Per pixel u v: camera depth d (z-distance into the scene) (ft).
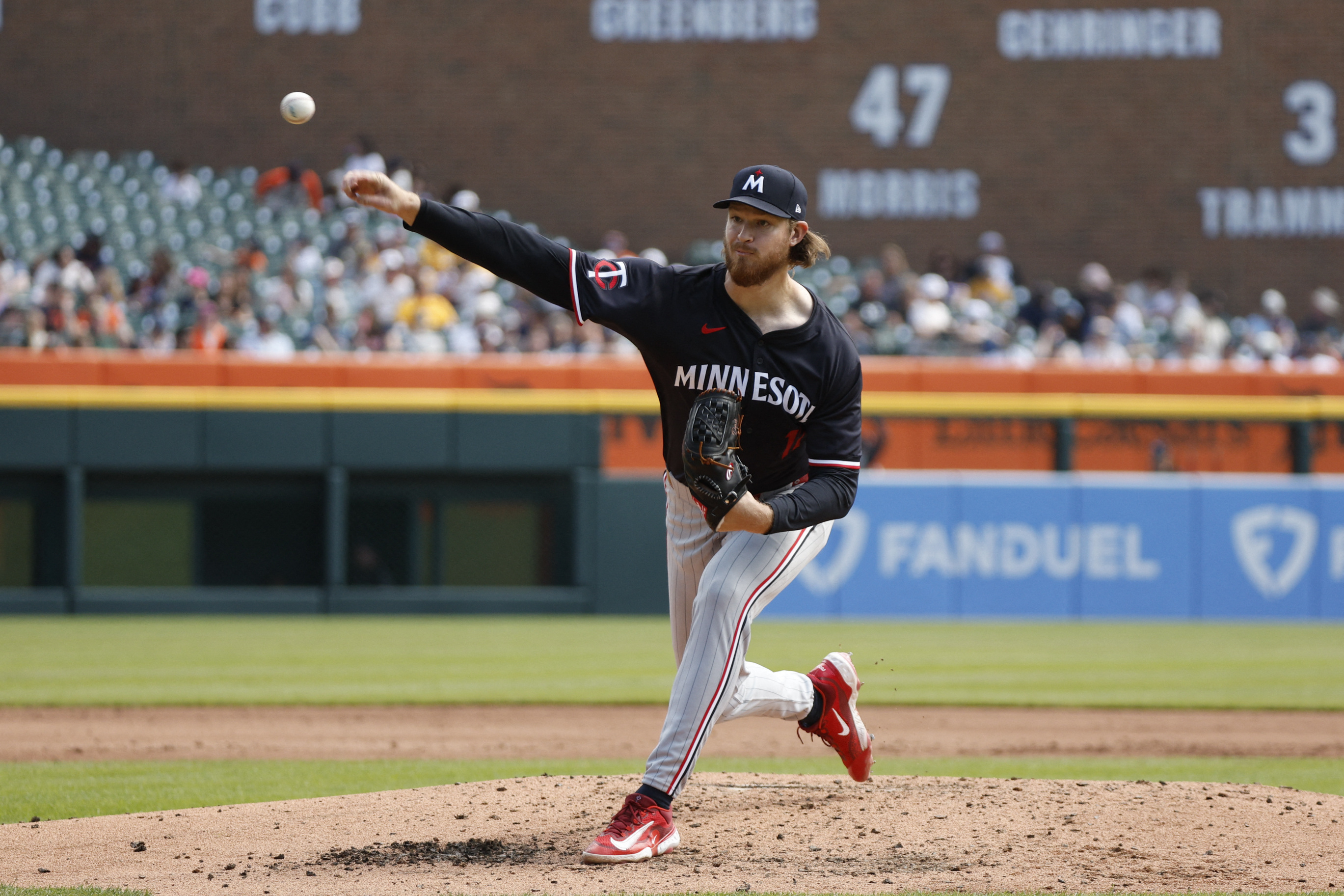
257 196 204.54
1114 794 49.73
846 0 218.38
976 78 217.77
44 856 42.39
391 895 37.11
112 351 156.97
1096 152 217.15
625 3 220.02
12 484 146.92
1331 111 215.31
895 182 218.59
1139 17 216.13
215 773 64.69
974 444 157.28
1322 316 200.85
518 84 220.43
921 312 173.17
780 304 40.81
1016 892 37.52
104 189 208.54
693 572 43.68
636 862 40.70
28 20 220.64
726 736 79.25
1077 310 188.96
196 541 150.41
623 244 212.84
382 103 220.64
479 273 180.55
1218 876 39.40
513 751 72.79
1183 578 152.46
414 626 140.77
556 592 152.15
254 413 149.07
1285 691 96.99
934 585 151.12
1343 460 158.10
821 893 37.29
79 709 86.22
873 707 89.25
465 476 153.07
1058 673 106.01
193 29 221.05
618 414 152.46
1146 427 157.89
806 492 40.63
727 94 219.41
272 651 117.80
